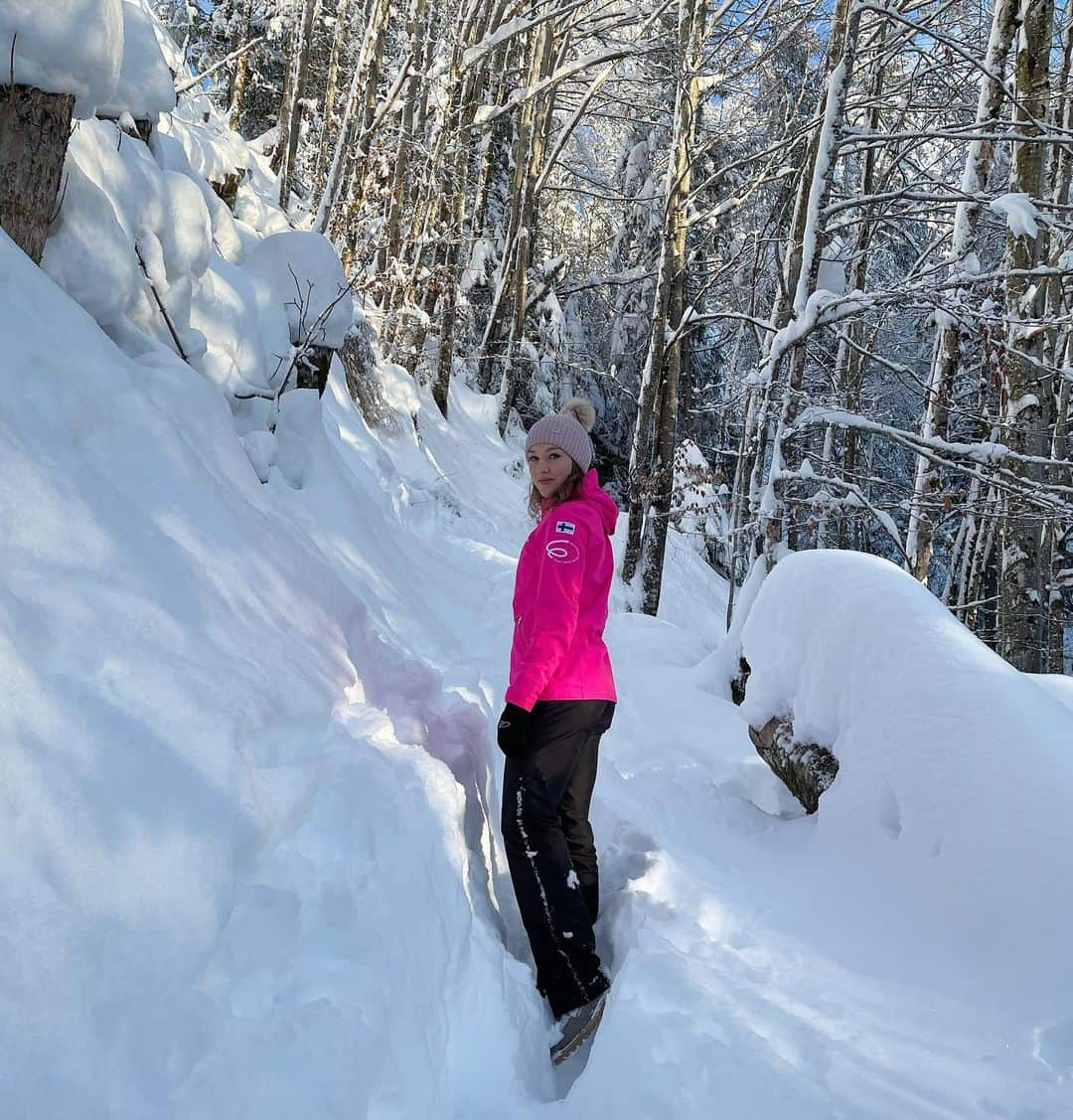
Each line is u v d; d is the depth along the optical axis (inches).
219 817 63.9
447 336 554.9
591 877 97.2
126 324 122.3
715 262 655.1
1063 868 77.0
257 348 164.7
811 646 119.6
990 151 325.1
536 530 100.1
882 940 82.9
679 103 453.4
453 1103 66.1
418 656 136.6
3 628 60.9
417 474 410.9
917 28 315.6
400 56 546.3
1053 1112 61.3
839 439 637.3
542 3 546.0
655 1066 66.2
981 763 88.7
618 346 740.7
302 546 114.7
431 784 85.3
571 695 93.9
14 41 95.2
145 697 66.5
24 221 102.2
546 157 709.9
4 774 54.0
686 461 438.6
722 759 156.0
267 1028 54.7
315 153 641.0
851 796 102.7
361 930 65.8
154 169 143.3
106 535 76.1
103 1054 47.6
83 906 52.1
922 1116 61.6
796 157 509.4
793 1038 70.4
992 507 336.5
